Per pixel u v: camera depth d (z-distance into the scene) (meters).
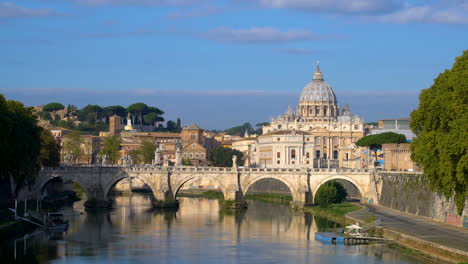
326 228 173.88
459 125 122.31
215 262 130.88
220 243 151.75
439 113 130.25
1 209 174.75
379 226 157.75
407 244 140.25
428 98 138.12
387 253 136.12
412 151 145.38
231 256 136.62
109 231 167.62
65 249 142.00
